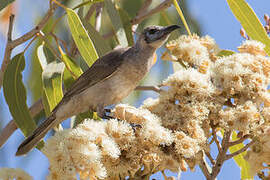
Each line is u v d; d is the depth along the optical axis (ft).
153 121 20.18
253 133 19.99
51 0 27.81
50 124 28.60
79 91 28.43
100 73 28.48
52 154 17.42
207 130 21.54
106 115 28.37
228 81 21.56
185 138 19.71
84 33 27.40
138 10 39.58
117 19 31.71
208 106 21.18
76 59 33.83
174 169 19.63
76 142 17.60
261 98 21.17
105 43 31.42
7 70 28.91
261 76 21.40
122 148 19.52
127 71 28.73
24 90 28.84
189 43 24.64
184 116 20.92
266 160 19.71
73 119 30.04
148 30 29.78
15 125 30.27
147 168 19.66
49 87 28.37
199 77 21.62
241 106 20.27
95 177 17.48
